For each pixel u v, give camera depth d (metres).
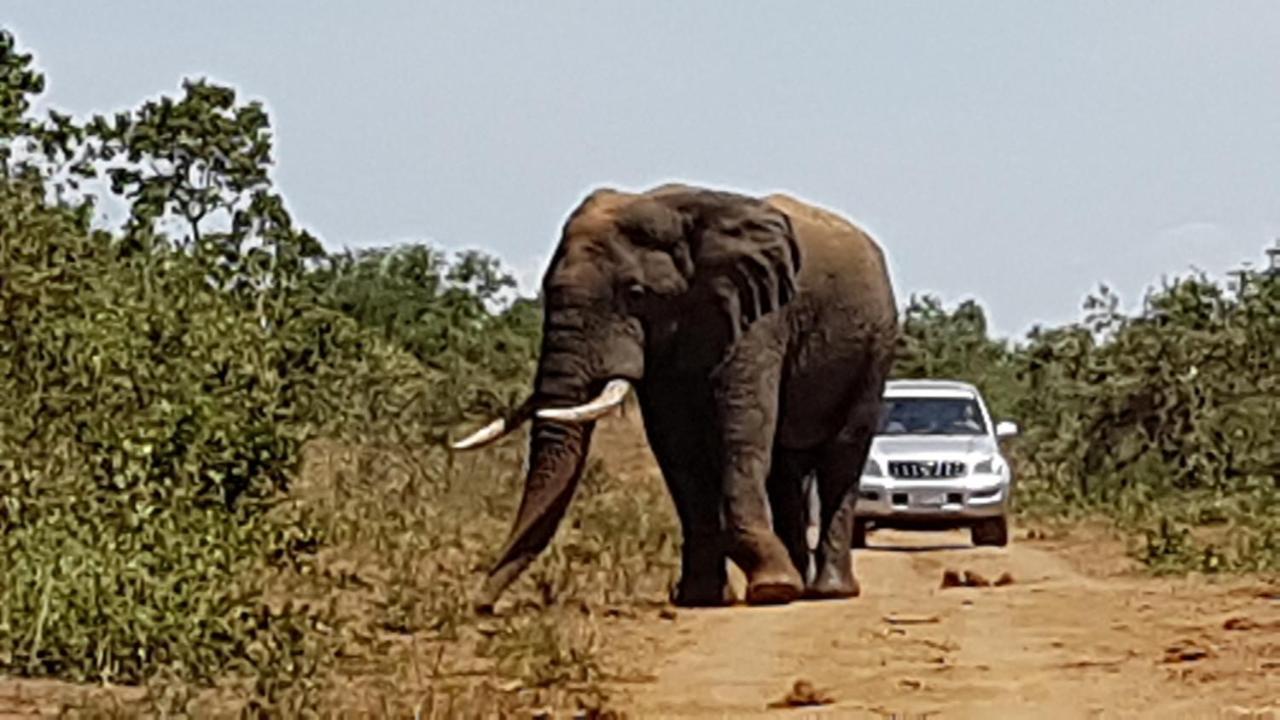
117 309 15.12
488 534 21.42
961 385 26.64
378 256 48.28
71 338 14.44
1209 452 31.92
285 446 15.39
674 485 17.39
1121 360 34.06
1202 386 32.81
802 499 18.86
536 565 18.20
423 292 45.38
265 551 15.27
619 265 16.70
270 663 11.62
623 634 14.82
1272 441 31.78
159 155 20.67
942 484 25.00
